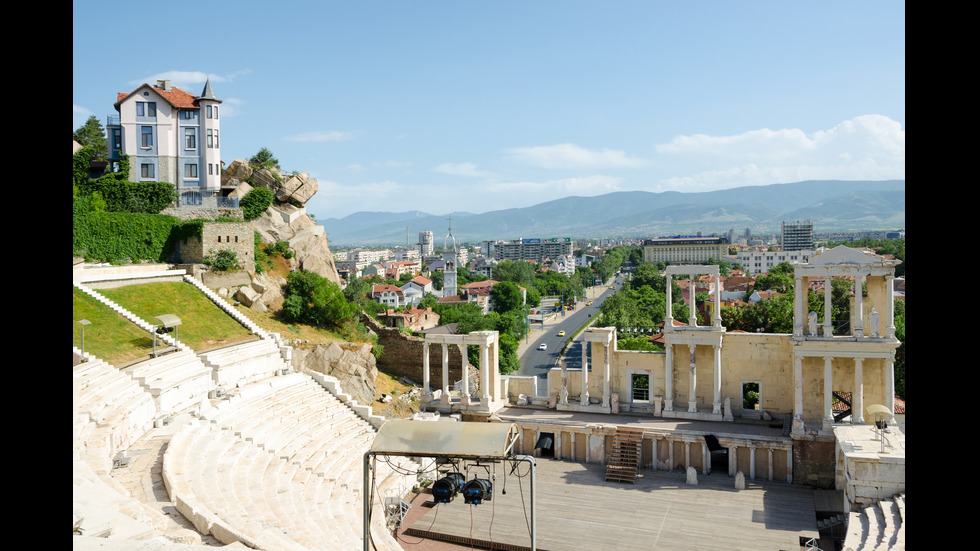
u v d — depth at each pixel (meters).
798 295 49.41
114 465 32.41
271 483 34.69
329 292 71.19
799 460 47.38
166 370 44.81
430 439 16.84
